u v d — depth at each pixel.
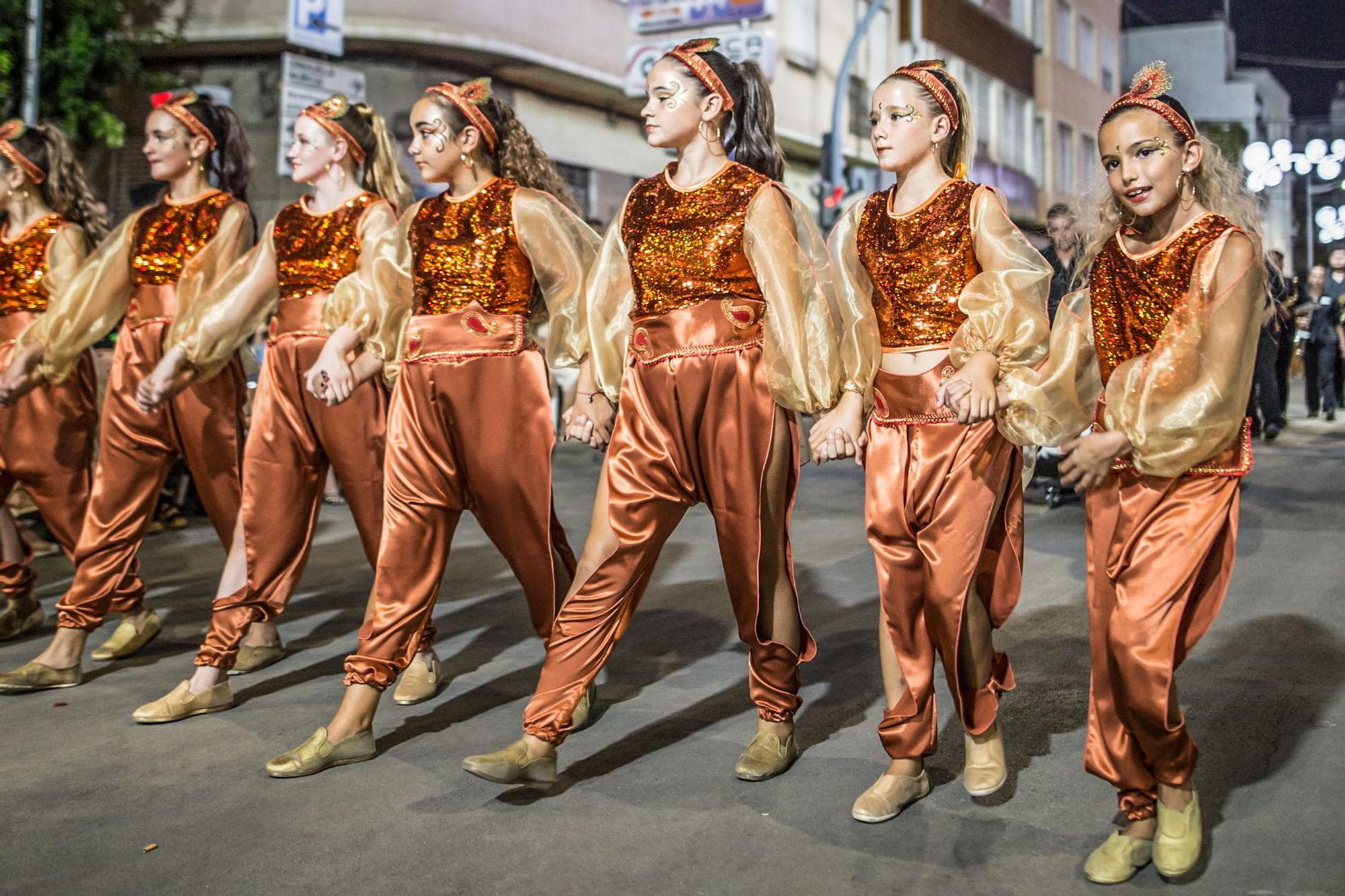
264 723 3.94
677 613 5.38
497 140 3.71
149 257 4.34
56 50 11.74
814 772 3.41
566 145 16.48
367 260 3.83
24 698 4.24
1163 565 2.67
